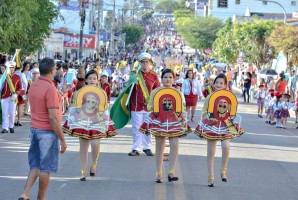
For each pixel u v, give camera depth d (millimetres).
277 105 25891
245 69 58469
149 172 12875
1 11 23016
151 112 11688
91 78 11820
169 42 139250
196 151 16328
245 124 26422
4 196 10312
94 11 71500
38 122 9305
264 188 11781
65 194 10594
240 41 60875
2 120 19047
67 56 60219
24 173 12367
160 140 11734
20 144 16688
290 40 42625
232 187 11680
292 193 11461
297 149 18328
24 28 26141
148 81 14805
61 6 57875
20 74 21250
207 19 97375
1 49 25203
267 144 19109
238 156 15812
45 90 9234
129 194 10734
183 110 11625
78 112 11711
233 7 102500
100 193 10758
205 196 10781
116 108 15031
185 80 24828
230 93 11484
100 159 14289
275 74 50562
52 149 9320
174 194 10836
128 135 19438
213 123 11508
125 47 110188
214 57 83812
